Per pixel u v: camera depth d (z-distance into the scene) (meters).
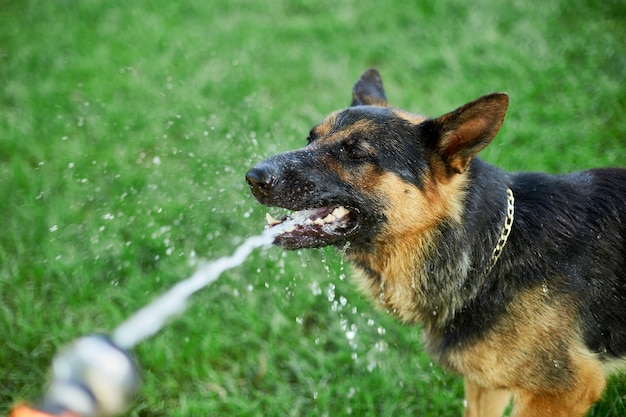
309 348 1.36
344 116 1.18
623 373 1.23
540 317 1.10
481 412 1.23
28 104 1.84
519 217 1.13
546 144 1.70
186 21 2.26
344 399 1.30
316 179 1.14
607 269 1.12
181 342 1.36
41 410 0.86
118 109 1.82
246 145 1.68
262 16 2.30
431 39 2.11
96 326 1.38
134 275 1.45
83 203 1.59
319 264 1.46
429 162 1.13
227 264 1.33
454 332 1.14
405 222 1.14
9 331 1.36
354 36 2.16
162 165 1.67
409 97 1.85
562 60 1.94
